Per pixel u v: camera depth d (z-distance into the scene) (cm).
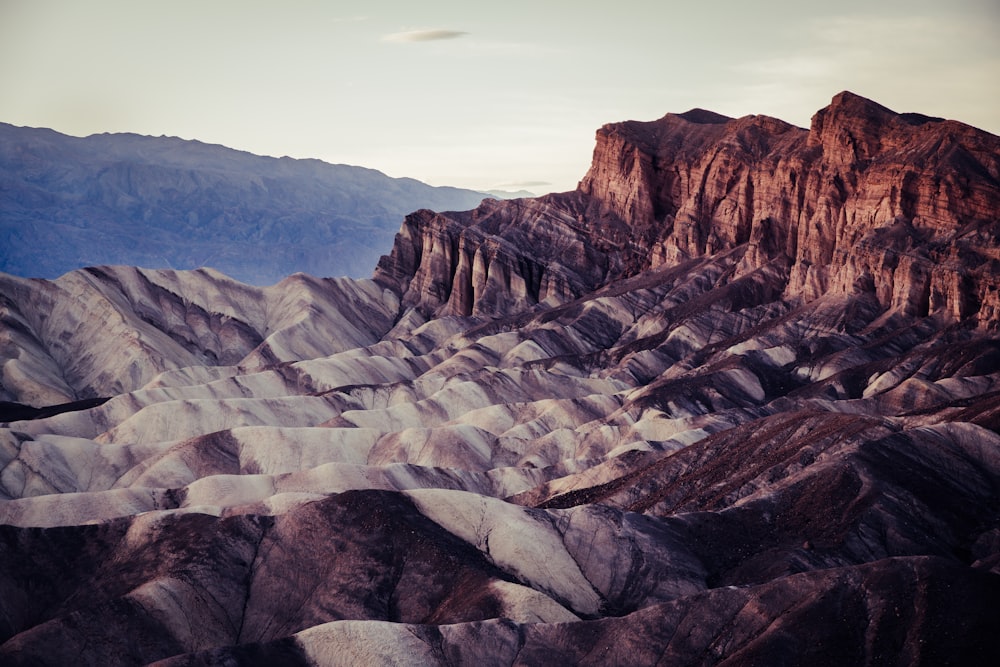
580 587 12150
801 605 9938
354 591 12038
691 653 10044
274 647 10294
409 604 11775
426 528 12494
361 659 10194
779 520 12594
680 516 12850
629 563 12262
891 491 12456
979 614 9500
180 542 12838
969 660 9231
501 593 11225
